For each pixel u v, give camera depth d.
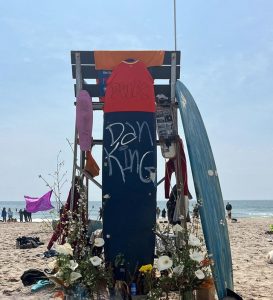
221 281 3.32
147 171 3.64
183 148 4.32
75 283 3.09
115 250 3.51
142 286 3.37
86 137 4.09
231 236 12.96
